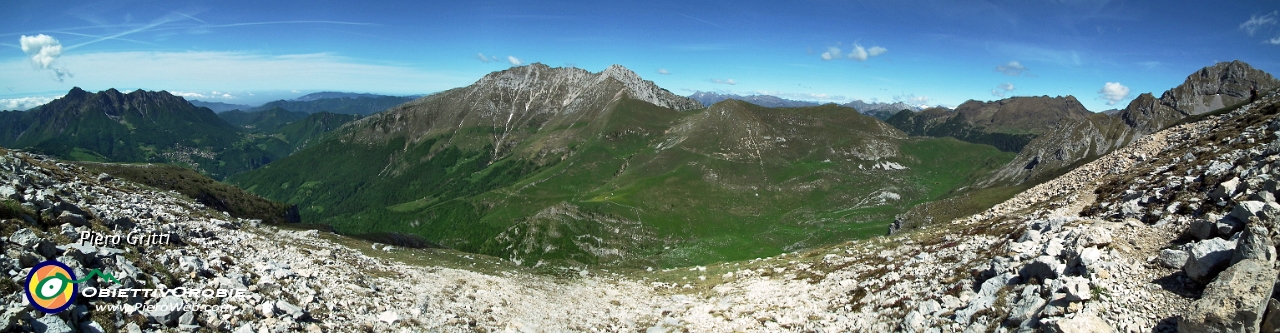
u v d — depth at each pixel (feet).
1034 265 81.30
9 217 70.33
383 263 141.28
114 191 133.59
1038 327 64.28
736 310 117.91
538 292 141.59
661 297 147.13
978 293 86.22
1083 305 64.54
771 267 168.96
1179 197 102.37
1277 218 64.03
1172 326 56.80
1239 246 59.62
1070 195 162.20
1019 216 156.87
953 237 148.56
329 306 81.00
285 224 264.31
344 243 175.52
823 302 113.29
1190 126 187.21
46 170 125.49
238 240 117.50
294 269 99.35
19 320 46.85
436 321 91.15
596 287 163.94
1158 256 71.61
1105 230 88.89
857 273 133.90
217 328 61.21
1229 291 52.49
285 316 69.72
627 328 111.14
